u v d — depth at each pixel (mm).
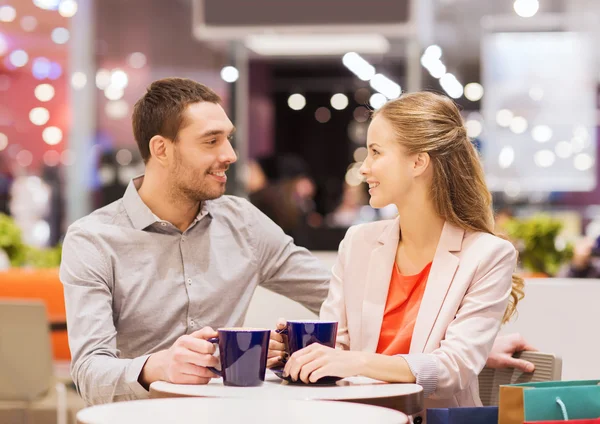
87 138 8430
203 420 1068
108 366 1609
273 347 1529
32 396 3195
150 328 1904
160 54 8344
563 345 2266
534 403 1311
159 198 1935
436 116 1750
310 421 1067
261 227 2078
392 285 1800
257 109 10938
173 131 1882
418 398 1348
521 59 8570
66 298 1831
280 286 2121
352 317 1809
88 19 8086
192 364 1422
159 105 1896
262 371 1405
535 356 1843
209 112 1894
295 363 1410
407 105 1761
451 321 1682
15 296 4258
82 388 1674
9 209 8109
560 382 1409
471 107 8789
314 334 1455
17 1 7320
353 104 11289
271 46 6285
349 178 9891
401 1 4414
